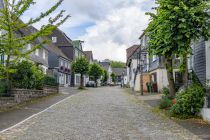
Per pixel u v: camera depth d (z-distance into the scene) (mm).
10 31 20875
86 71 54031
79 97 30969
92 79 84438
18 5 21172
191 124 14695
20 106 21391
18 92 22531
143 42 47469
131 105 23672
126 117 17016
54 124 14336
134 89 47219
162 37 17047
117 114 18203
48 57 62281
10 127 13398
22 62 25875
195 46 21016
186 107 16516
